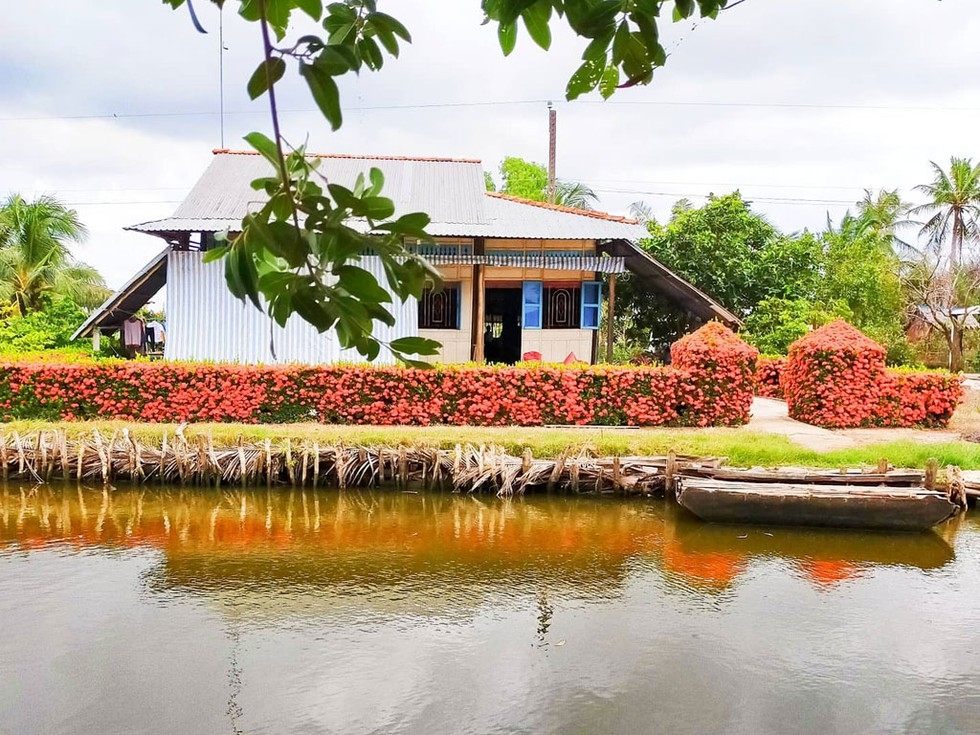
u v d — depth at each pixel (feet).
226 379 40.60
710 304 54.34
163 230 45.52
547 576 23.12
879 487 29.27
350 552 25.36
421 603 20.76
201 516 29.84
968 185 103.09
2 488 33.71
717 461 32.30
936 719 14.90
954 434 41.42
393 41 5.18
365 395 40.81
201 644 17.95
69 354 48.29
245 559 24.47
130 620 19.35
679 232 74.23
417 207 53.21
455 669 16.78
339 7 5.04
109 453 34.01
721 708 15.20
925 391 43.34
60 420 40.24
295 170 4.48
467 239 51.03
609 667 16.94
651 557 25.05
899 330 92.58
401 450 33.55
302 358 47.65
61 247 85.71
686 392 41.01
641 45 5.24
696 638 18.57
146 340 64.80
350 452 33.78
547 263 49.73
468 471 32.91
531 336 53.98
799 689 16.06
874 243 96.94
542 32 5.19
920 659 17.53
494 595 21.44
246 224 4.27
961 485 30.42
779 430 41.27
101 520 29.12
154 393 40.47
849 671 16.90
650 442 35.35
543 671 16.72
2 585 21.86
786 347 68.90
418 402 40.63
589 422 40.86
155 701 15.26
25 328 64.23
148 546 25.88
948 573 23.70
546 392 40.73
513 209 57.06
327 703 15.24
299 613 19.94
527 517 29.91
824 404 43.21
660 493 32.40
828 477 29.89
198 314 47.47
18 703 15.20
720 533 27.84
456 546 26.12
